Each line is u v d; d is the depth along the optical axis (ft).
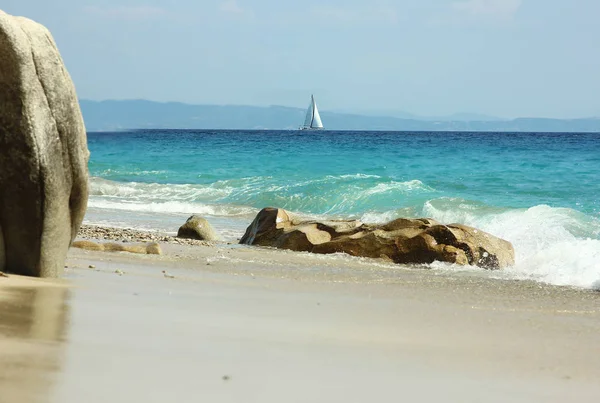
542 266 49.93
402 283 39.93
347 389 17.58
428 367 20.25
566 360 22.12
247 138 378.94
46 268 32.09
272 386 17.37
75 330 21.40
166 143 294.66
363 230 55.62
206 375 17.81
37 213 31.07
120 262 42.24
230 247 56.44
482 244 51.39
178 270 40.52
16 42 29.27
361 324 26.14
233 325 24.32
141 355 19.13
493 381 19.22
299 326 25.00
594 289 39.68
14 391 15.26
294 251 55.01
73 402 14.90
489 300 34.53
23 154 30.22
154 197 111.65
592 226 69.51
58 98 30.99
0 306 24.22
